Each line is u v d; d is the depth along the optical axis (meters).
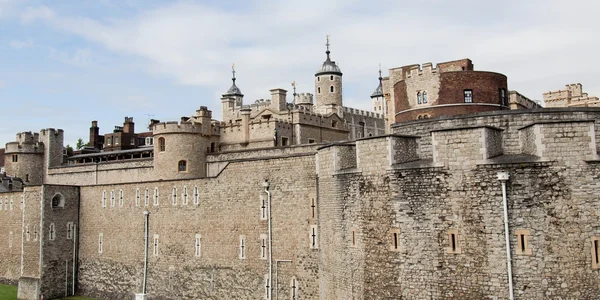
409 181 26.34
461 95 45.31
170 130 56.25
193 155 56.50
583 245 23.05
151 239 50.19
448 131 25.39
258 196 42.91
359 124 90.62
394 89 51.44
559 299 23.05
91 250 55.44
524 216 23.67
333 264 30.86
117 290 52.50
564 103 68.69
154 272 49.59
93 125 90.50
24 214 56.06
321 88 88.94
